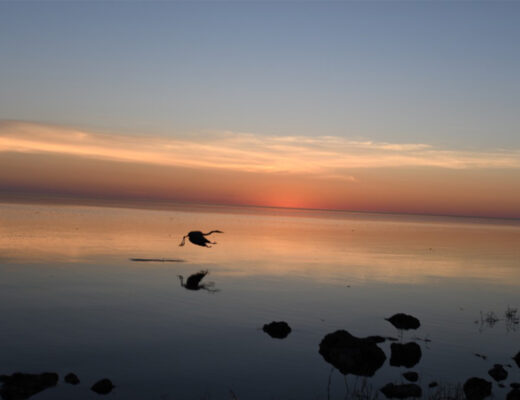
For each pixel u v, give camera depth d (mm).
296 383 12695
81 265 29594
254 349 15172
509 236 87750
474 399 11977
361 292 25000
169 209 185500
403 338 17062
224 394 11836
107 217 90625
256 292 23797
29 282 23578
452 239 71500
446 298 24344
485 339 17250
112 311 18906
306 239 59906
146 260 33250
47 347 14398
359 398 11875
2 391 11047
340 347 15000
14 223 61312
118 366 13250
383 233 81250
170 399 11406
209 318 18562
